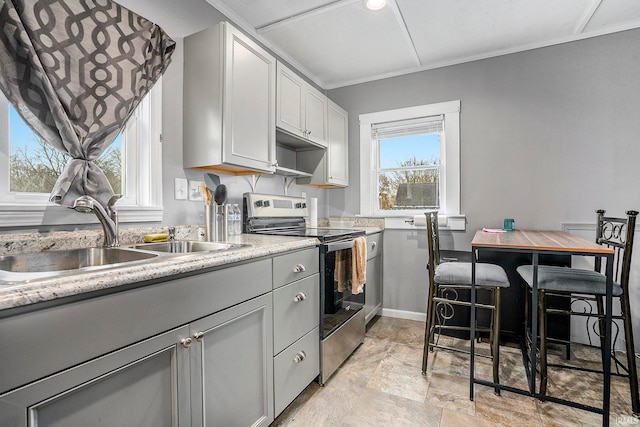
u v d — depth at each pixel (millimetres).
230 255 1172
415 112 2959
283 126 2186
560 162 2463
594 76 2365
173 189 1753
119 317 829
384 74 3072
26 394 661
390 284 3061
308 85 2510
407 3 2027
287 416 1583
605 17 2178
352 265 2156
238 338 1244
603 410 1470
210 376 1112
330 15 2156
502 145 2648
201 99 1738
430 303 1982
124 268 861
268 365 1401
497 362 1753
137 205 1592
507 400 1703
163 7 1698
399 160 3121
